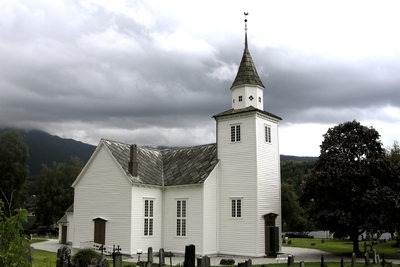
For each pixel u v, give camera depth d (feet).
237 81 153.89
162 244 149.59
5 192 271.69
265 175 143.64
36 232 273.75
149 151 169.17
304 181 142.61
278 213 146.61
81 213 154.51
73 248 154.10
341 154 135.64
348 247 171.94
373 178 130.31
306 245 183.21
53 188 309.83
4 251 44.55
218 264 119.24
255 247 135.23
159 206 151.02
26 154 292.61
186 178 148.46
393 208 126.21
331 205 133.18
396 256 138.10
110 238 143.74
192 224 142.31
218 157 150.30
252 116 143.54
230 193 144.66
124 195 142.72
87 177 155.22
